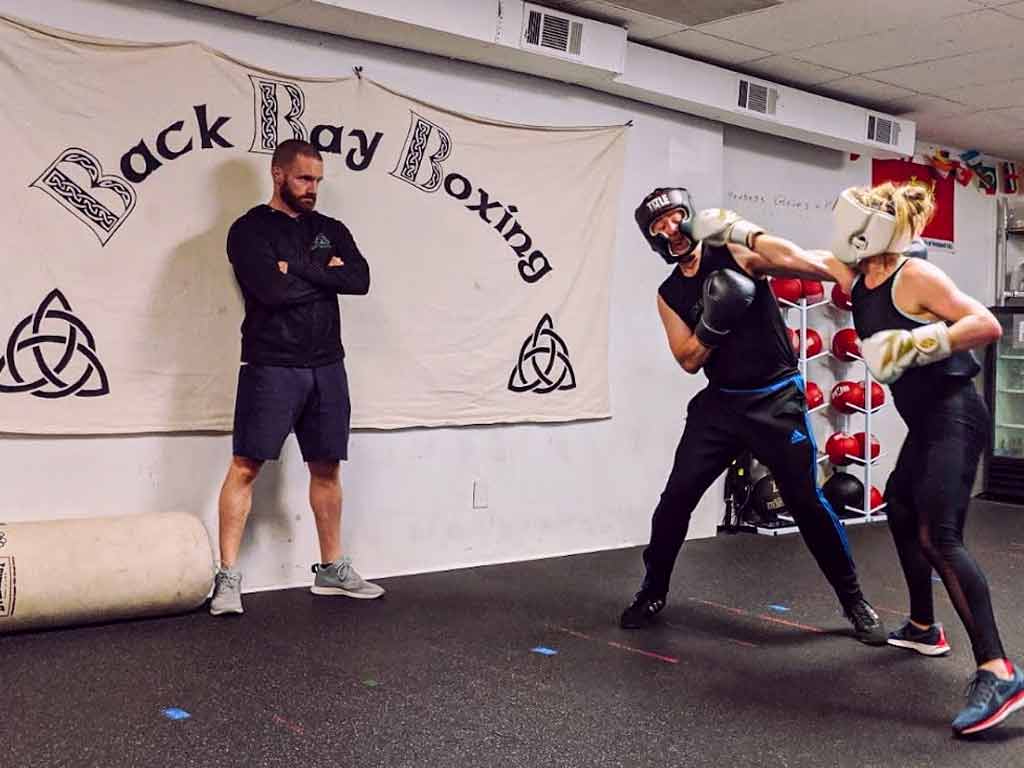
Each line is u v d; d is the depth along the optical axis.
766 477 6.46
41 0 4.10
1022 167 8.90
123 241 4.28
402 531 5.16
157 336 4.37
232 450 4.53
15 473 4.10
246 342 4.29
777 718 3.27
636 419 6.09
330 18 4.58
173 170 4.39
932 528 3.31
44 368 4.12
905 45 5.70
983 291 8.67
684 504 4.15
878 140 6.91
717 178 6.41
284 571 4.79
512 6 4.95
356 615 4.33
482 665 3.72
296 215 4.37
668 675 3.66
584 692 3.46
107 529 4.00
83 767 2.74
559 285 5.62
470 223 5.26
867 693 3.52
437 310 5.17
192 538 4.13
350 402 4.69
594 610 4.55
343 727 3.08
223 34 4.53
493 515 5.49
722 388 4.06
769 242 3.76
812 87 6.58
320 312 4.34
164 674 3.50
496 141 5.33
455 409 5.27
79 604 3.86
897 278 3.34
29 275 4.08
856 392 7.22
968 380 3.39
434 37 4.84
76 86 4.15
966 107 7.03
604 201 5.80
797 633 4.24
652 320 6.14
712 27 5.43
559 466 5.75
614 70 5.33
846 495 7.07
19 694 3.27
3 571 3.71
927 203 3.35
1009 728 3.23
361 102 4.87
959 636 4.23
